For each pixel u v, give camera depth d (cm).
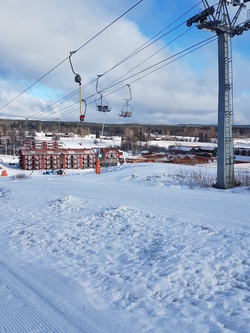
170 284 415
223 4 1227
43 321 354
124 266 491
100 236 655
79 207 939
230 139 1331
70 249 599
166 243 564
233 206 863
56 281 457
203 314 344
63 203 999
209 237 579
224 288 398
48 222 809
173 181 1645
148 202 981
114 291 413
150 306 369
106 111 2189
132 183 1816
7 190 1485
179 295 389
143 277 441
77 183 1847
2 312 379
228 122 1320
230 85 1308
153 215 764
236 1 1234
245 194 1113
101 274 467
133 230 663
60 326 341
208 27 1259
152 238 604
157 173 2152
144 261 504
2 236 730
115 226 708
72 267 507
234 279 417
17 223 838
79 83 1752
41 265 527
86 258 544
